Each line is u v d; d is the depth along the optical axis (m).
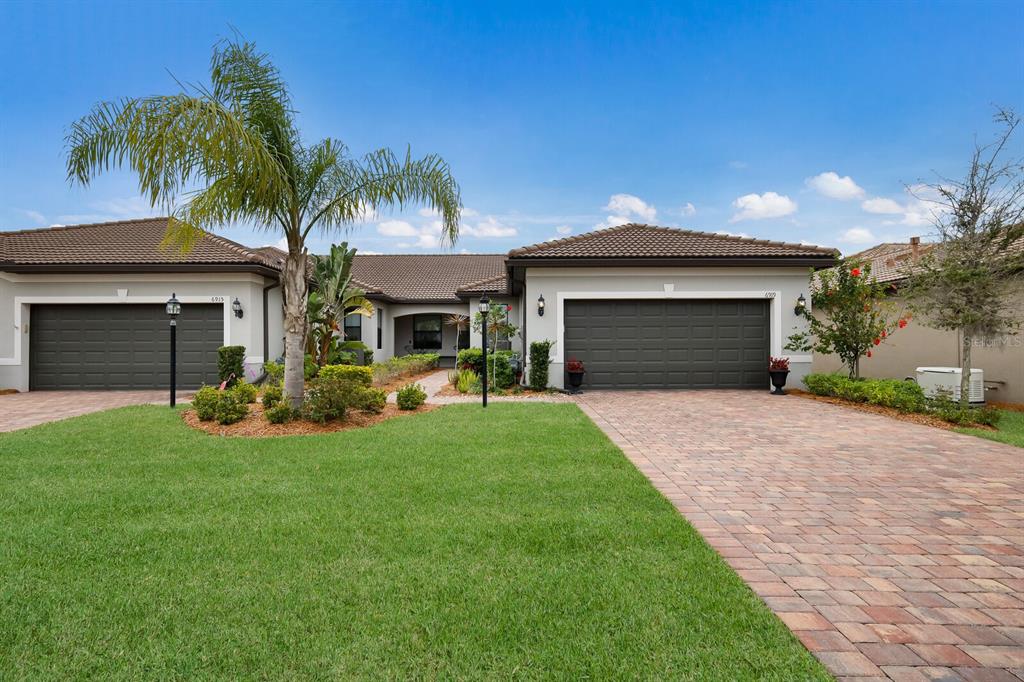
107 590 2.97
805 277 13.20
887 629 2.63
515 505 4.39
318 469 5.52
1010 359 11.08
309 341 15.98
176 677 2.24
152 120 6.37
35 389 14.05
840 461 6.08
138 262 13.66
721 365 13.43
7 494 4.68
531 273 13.30
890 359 14.18
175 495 4.65
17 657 2.38
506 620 2.66
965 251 9.11
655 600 2.86
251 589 2.97
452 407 10.06
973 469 5.75
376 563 3.31
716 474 5.52
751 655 2.38
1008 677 2.26
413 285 24.34
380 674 2.26
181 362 14.17
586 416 8.95
